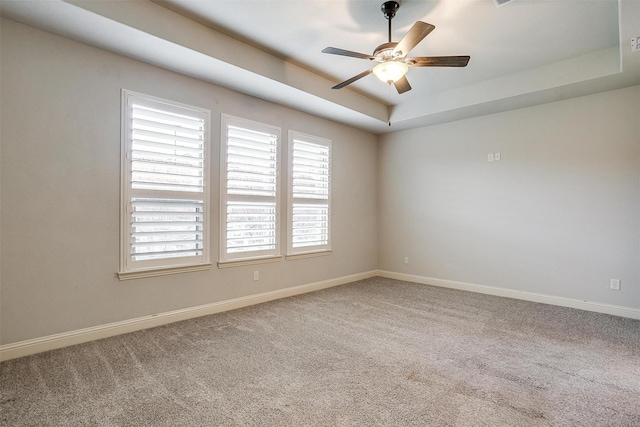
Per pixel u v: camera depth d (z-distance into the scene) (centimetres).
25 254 249
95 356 250
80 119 273
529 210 429
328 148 497
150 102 310
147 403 190
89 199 278
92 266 280
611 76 330
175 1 259
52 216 260
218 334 299
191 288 344
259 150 400
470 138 481
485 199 467
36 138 253
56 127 262
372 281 545
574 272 395
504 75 391
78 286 273
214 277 363
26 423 172
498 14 269
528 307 394
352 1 255
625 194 363
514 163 441
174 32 272
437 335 301
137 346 270
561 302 403
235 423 173
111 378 218
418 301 419
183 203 335
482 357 255
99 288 284
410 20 280
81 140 273
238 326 321
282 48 332
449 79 404
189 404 190
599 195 379
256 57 331
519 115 436
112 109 289
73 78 269
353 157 544
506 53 337
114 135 290
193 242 342
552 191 411
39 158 254
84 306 276
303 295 448
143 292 310
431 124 518
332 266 509
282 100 409
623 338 296
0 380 214
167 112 322
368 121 504
